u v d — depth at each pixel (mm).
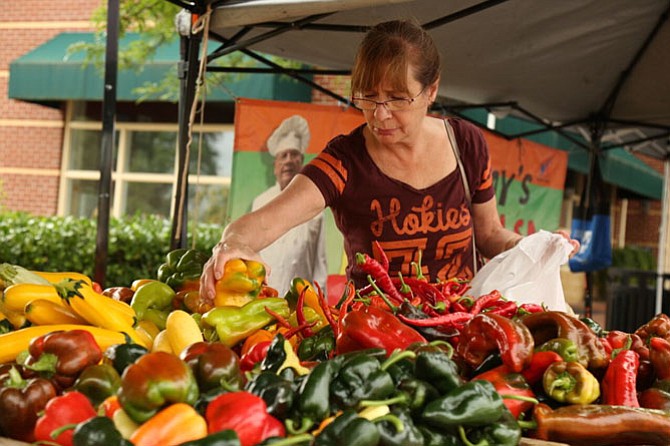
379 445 1642
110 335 2244
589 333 2174
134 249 9586
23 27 13945
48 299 2375
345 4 3883
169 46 11633
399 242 3389
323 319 2570
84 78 12000
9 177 13914
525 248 3350
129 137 13461
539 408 1960
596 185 7684
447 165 3402
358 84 2959
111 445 1500
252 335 2381
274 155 5688
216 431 1571
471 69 6121
